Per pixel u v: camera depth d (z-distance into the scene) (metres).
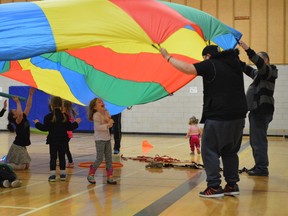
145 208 4.01
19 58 4.21
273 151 9.80
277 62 15.36
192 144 9.23
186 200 4.36
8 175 5.14
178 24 4.61
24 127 6.67
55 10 4.55
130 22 4.55
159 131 16.36
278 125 15.24
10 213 3.79
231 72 4.45
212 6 15.91
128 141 13.02
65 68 7.21
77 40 4.34
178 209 3.96
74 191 4.87
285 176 5.91
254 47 15.55
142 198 4.47
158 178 5.80
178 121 16.17
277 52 15.37
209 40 5.37
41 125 5.59
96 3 4.70
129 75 6.98
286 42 15.29
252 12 15.58
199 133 9.29
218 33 5.40
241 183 5.34
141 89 7.12
